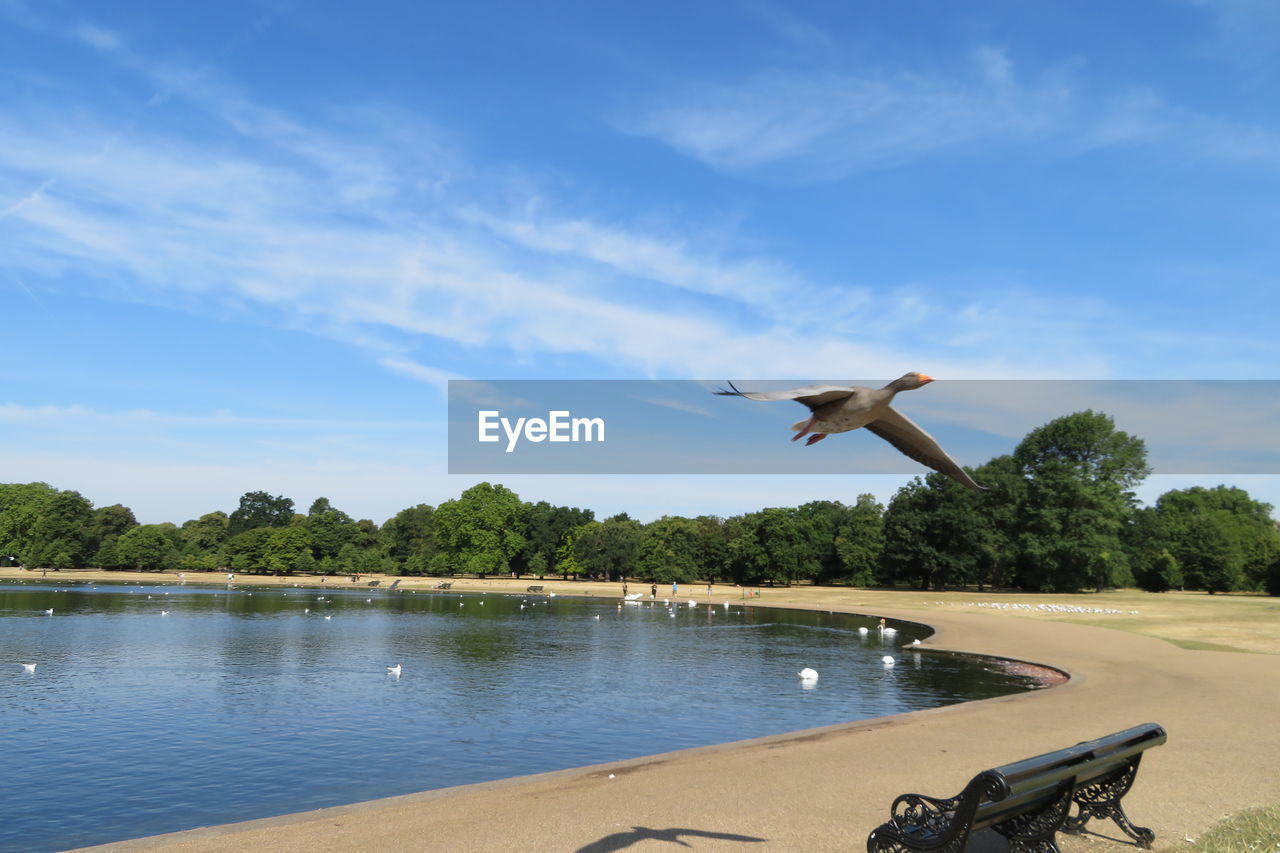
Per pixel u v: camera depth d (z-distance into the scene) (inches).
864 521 4913.9
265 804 657.6
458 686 1240.2
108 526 6717.5
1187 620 2148.1
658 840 408.5
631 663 1523.1
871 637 2042.3
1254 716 796.0
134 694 1185.4
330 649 1765.5
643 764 588.7
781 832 422.3
